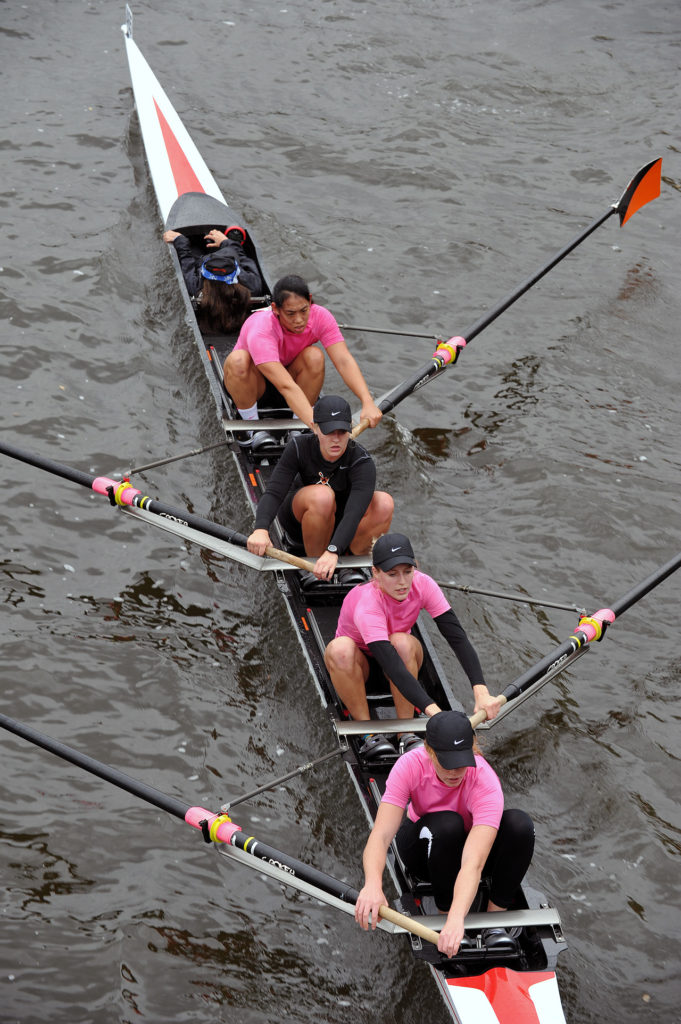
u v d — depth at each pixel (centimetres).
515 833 1598
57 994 1653
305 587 2239
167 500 2667
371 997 1700
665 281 3684
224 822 1714
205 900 1827
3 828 1900
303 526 2181
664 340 3431
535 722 2220
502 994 1557
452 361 2798
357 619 1866
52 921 1761
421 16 5172
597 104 4631
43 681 2181
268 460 2622
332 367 3234
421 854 1664
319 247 3688
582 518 2734
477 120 4478
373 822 1809
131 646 2284
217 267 2969
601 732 2209
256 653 2306
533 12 5266
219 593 2444
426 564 2589
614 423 3081
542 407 3128
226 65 4659
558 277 3675
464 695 2278
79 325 3170
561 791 2084
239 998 1678
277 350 2470
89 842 1897
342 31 4984
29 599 2367
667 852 1967
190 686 2209
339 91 4569
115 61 4556
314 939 1778
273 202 3897
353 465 2134
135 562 2495
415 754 1631
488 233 3850
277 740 2122
